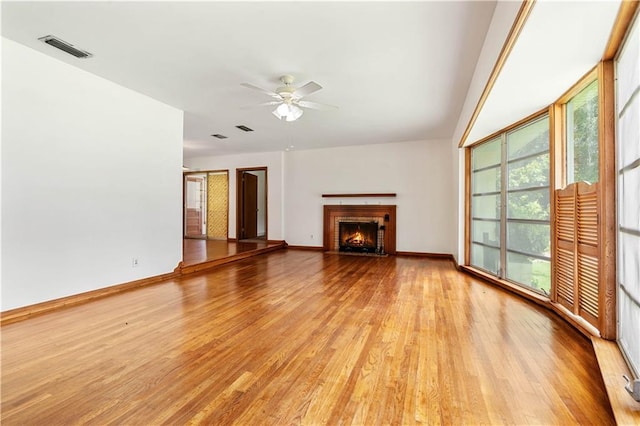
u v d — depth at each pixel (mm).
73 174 3375
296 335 2543
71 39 2773
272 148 7625
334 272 5031
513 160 4016
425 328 2691
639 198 1758
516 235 3975
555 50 2111
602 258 2318
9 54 2854
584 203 2641
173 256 4648
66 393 1747
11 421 1516
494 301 3479
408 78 3516
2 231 2834
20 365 2055
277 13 2344
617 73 2154
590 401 1668
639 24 1717
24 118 2971
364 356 2186
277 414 1575
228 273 4945
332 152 7504
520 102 3127
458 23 2475
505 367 2031
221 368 2021
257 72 3377
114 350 2271
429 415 1565
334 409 1615
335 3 2225
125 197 3934
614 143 2227
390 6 2258
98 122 3605
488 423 1509
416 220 6793
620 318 2195
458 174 5316
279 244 7711
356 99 4191
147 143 4207
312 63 3160
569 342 2408
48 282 3152
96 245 3604
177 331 2621
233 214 8453
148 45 2850
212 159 8719
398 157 6949
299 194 7828
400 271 5121
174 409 1612
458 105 4445
